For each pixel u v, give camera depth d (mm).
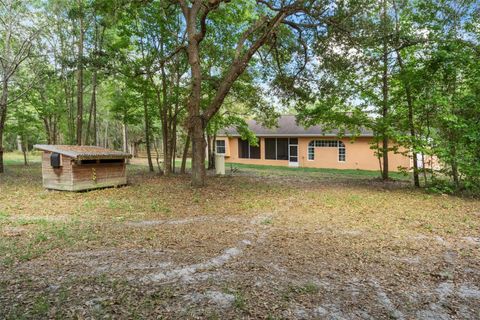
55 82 17922
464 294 3516
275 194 9953
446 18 10008
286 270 4039
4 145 37469
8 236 5203
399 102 11820
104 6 11766
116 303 3094
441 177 11742
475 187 10078
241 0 13977
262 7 13859
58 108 18766
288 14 10461
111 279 3652
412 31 10438
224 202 8516
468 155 9773
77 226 5922
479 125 9516
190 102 10984
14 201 8266
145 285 3520
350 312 3080
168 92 15133
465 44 9570
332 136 21219
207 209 7633
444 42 9641
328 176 16125
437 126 10602
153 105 15703
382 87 12508
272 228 6031
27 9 15305
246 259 4391
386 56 11578
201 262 4250
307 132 22578
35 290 3326
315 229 5988
